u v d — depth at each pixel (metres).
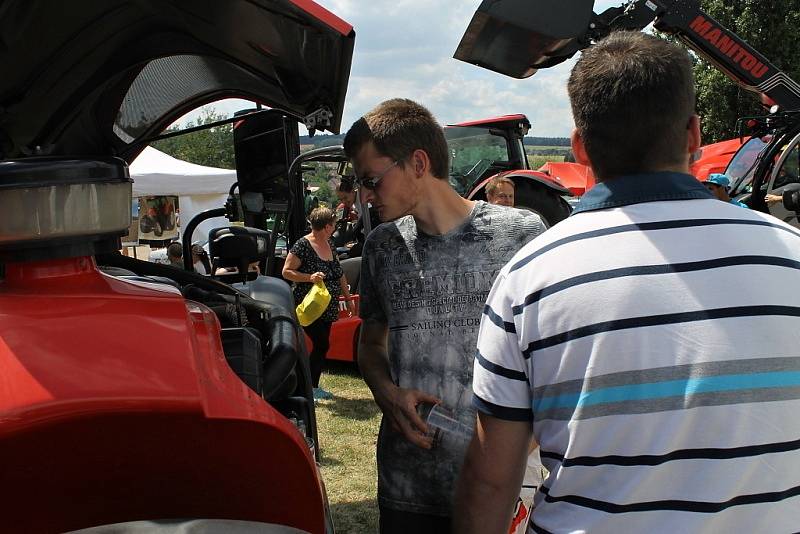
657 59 1.30
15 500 1.22
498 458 1.36
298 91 2.35
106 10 1.95
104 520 1.29
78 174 1.39
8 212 1.33
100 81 2.35
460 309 2.04
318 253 5.80
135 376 1.19
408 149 2.00
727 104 21.45
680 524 1.19
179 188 14.51
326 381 6.80
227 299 2.46
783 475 1.20
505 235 2.05
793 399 1.19
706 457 1.18
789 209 8.09
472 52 6.65
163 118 3.01
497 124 9.48
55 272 1.40
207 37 2.21
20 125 2.33
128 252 14.97
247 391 1.33
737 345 1.19
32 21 1.83
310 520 1.38
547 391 1.27
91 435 1.17
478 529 1.41
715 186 5.49
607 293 1.22
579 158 1.43
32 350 1.19
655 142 1.30
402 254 2.10
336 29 1.71
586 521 1.23
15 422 1.10
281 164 5.75
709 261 1.23
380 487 2.14
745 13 20.56
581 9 6.20
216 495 1.33
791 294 1.23
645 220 1.27
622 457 1.21
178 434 1.22
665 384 1.19
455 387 2.04
